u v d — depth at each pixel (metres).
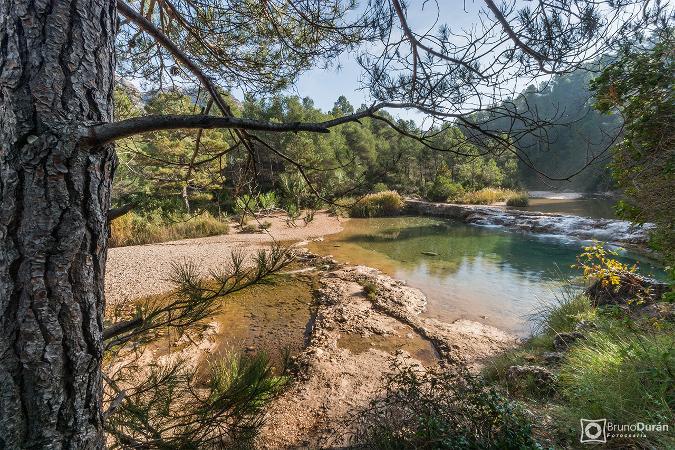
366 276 7.79
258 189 2.31
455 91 1.79
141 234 10.91
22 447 0.85
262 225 2.31
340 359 4.25
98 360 0.99
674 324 2.96
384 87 1.94
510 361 3.75
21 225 0.82
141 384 1.37
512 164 20.00
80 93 0.89
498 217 15.30
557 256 9.46
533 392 2.91
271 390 1.49
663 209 2.66
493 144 1.63
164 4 2.29
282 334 5.05
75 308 0.90
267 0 2.45
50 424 0.88
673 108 2.11
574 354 3.16
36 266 0.83
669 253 2.86
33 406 0.85
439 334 4.96
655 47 1.93
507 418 1.95
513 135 1.58
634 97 2.19
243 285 1.45
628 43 1.77
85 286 0.92
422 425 2.02
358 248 11.02
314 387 3.58
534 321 5.36
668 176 2.45
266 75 2.69
